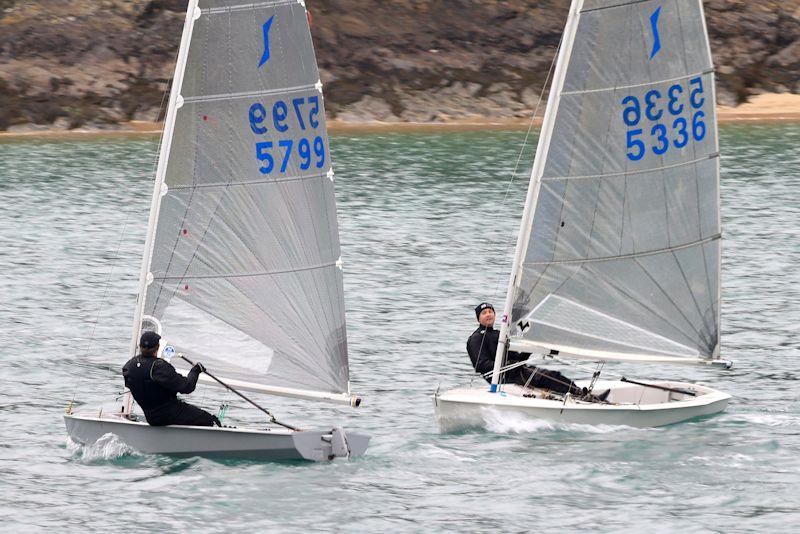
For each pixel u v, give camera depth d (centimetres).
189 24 6425
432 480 6300
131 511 5850
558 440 6950
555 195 7281
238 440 6450
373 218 16925
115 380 8725
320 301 6644
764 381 8594
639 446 6844
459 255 14062
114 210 17900
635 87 7281
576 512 5850
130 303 11550
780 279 12462
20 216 17162
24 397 8156
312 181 6594
